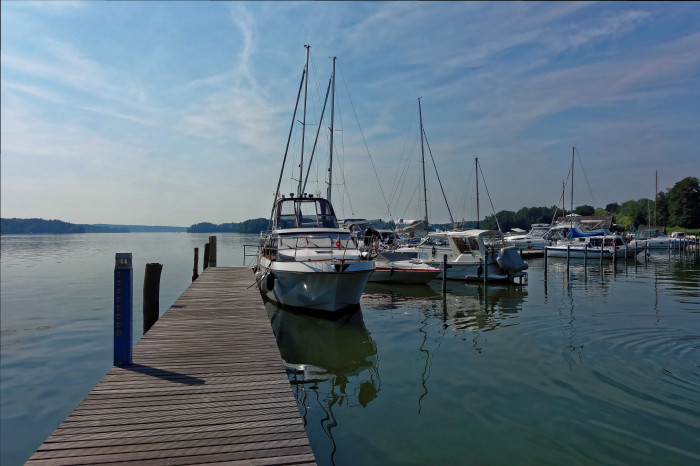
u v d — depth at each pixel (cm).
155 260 3553
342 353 822
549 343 844
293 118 2198
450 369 707
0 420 627
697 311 1158
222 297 1037
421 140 3588
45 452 317
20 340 1036
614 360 727
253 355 566
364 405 569
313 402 583
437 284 1833
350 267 1048
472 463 427
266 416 385
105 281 2166
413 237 3136
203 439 342
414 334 960
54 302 1547
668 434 473
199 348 599
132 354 553
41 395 714
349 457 440
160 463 307
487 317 1134
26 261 3462
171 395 430
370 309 1289
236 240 8856
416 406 562
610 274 2194
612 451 442
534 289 1672
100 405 402
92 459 309
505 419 518
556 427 495
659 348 790
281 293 1187
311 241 1255
